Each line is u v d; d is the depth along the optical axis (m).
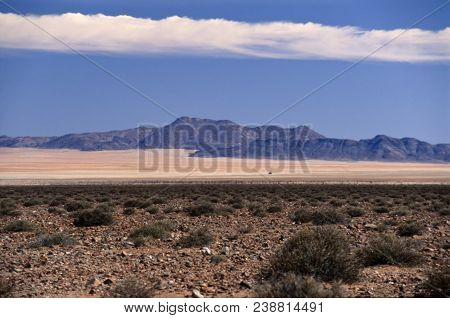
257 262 18.05
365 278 15.34
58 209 43.19
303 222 32.19
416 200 56.97
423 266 17.31
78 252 20.44
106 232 27.70
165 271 16.62
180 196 65.69
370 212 41.16
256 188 94.25
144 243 22.41
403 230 25.98
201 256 19.39
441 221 33.19
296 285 12.45
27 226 29.02
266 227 29.80
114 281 15.07
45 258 18.91
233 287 14.45
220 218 35.75
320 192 76.25
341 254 15.09
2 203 47.91
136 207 46.56
